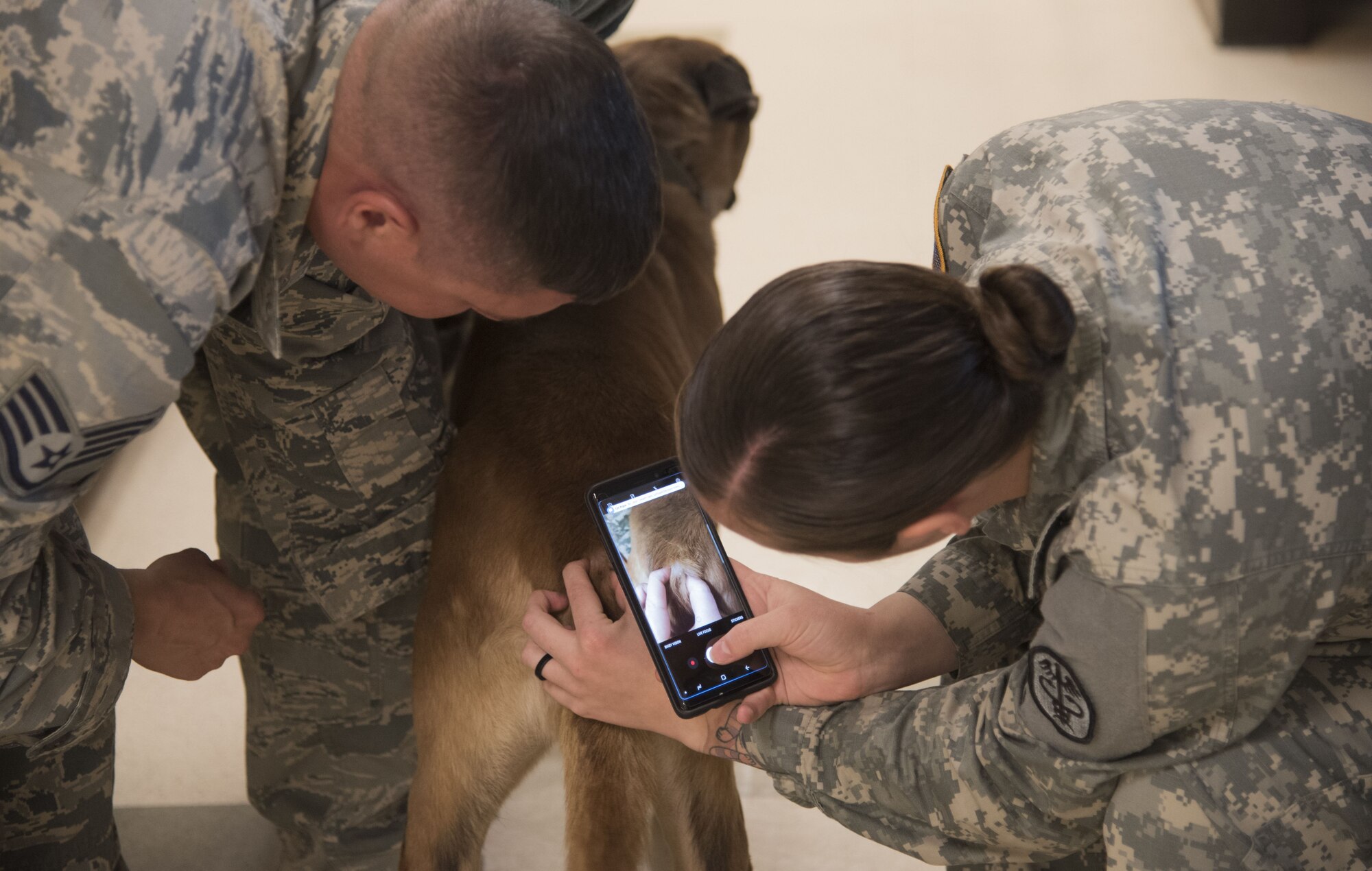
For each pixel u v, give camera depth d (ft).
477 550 4.80
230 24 3.25
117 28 3.10
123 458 8.32
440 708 4.75
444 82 3.40
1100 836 3.84
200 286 3.27
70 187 3.09
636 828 4.25
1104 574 3.21
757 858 5.69
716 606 4.17
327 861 5.72
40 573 3.71
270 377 4.67
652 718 4.18
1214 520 3.07
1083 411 3.28
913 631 4.26
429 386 5.09
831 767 3.93
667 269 6.26
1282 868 3.34
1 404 3.14
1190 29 12.43
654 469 4.25
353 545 5.07
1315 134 3.46
